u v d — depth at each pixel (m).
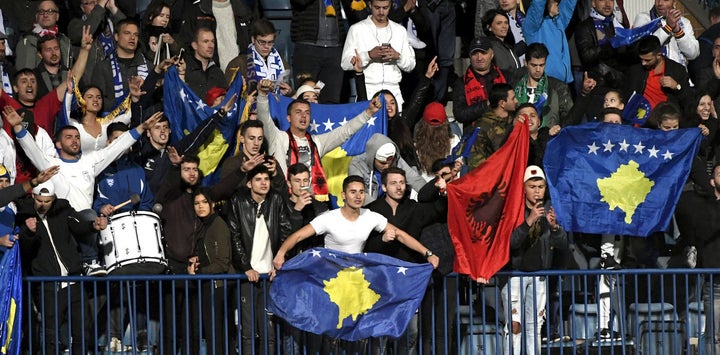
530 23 49.78
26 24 50.66
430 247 37.59
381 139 40.72
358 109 45.12
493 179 37.31
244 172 38.47
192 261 38.16
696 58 51.81
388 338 38.12
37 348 37.94
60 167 40.09
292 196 39.16
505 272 37.38
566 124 46.25
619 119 41.66
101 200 40.88
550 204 40.81
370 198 40.81
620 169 39.41
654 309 39.66
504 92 43.25
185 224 38.88
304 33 49.53
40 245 38.06
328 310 36.56
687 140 39.44
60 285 37.78
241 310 37.91
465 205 37.06
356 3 50.47
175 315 37.09
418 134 43.25
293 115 42.09
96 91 42.09
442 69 50.62
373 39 47.94
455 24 52.25
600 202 39.25
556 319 40.25
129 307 36.50
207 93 44.94
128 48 46.56
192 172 39.12
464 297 39.84
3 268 36.03
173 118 44.00
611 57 49.94
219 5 49.97
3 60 46.09
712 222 39.41
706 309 39.16
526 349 39.44
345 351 37.97
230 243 38.34
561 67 49.75
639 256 42.16
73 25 48.41
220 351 37.94
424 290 36.88
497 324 37.50
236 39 50.28
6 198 36.28
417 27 50.19
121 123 42.28
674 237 43.59
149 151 42.44
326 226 36.69
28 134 39.53
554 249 40.16
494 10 48.94
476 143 42.78
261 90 41.47
